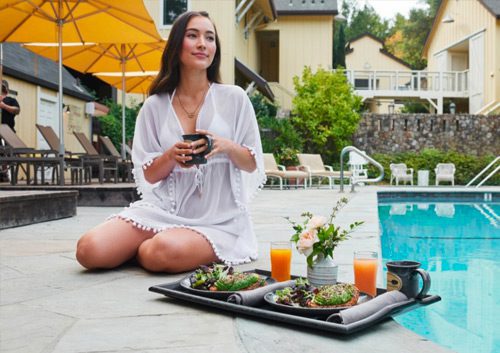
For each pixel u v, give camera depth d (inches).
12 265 118.2
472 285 121.0
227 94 120.0
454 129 770.8
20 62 484.1
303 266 116.6
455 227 248.2
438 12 1087.0
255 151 118.3
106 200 295.6
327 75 746.2
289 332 68.8
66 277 105.4
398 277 77.7
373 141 767.7
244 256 118.8
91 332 69.1
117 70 434.3
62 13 321.4
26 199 201.6
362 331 69.0
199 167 116.4
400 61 1387.8
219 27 654.5
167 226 113.7
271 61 985.5
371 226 190.7
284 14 864.3
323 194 436.5
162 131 118.4
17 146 312.7
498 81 887.7
